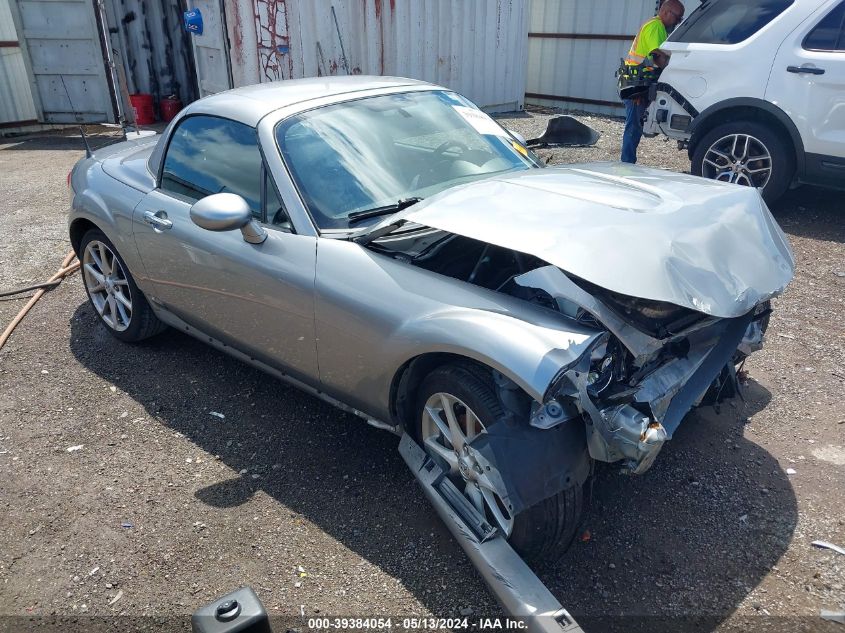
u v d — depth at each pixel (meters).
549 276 2.52
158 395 4.00
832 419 3.52
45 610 2.61
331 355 3.05
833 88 5.78
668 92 6.80
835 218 6.46
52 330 4.86
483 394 2.51
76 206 4.43
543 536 2.48
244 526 2.97
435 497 2.77
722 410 3.63
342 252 3.00
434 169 3.50
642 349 2.49
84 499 3.18
